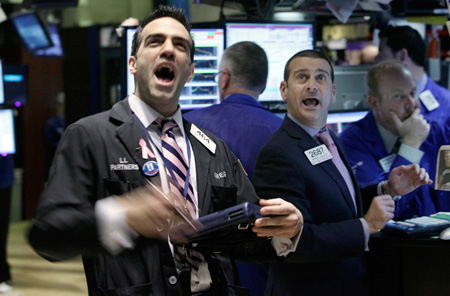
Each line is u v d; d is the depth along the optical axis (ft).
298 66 7.73
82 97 21.80
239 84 9.61
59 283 16.67
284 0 11.84
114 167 5.70
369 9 11.51
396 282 8.04
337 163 7.87
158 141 6.03
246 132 9.13
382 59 11.91
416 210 9.74
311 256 7.13
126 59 10.48
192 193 5.92
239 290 5.98
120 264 5.51
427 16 12.36
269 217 5.63
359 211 7.98
